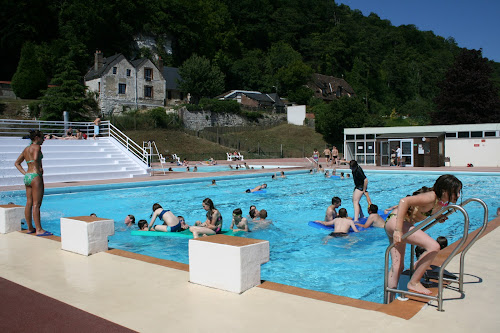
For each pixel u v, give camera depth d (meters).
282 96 86.94
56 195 13.85
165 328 3.01
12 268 4.69
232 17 103.94
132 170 20.11
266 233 8.29
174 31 78.69
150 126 48.12
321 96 86.25
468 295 3.53
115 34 70.12
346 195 14.77
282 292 3.77
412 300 3.46
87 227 5.25
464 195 14.27
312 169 25.00
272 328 2.97
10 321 3.14
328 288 4.98
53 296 3.74
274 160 41.50
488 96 47.91
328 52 105.56
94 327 3.03
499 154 26.77
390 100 102.31
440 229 8.66
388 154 28.81
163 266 4.73
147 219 10.39
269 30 107.56
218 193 15.45
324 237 7.88
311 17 115.06
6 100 44.47
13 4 59.31
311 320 3.10
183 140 46.56
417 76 108.12
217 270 3.88
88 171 18.72
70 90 43.16
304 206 12.31
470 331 2.83
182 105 55.88
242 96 72.00
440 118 49.75
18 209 6.99
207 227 8.06
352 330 2.89
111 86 55.44
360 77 101.81
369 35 117.31
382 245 7.22
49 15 64.69
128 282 4.13
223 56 83.69
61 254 5.35
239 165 31.47
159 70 62.22
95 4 66.56
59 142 20.52
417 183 18.64
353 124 52.62
